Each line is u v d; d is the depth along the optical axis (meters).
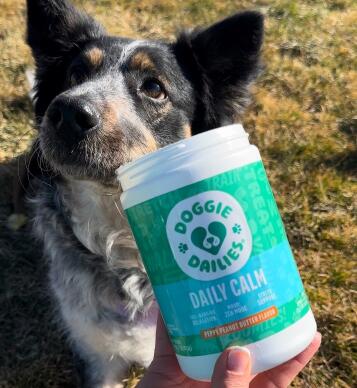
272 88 0.79
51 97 0.50
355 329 0.51
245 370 0.22
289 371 0.29
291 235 0.60
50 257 0.49
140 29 0.93
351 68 0.82
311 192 0.63
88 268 0.45
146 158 0.22
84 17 0.51
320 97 0.77
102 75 0.43
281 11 0.94
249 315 0.22
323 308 0.53
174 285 0.23
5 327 0.56
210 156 0.22
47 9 0.49
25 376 0.52
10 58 0.83
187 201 0.22
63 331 0.54
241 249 0.22
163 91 0.44
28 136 0.72
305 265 0.57
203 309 0.23
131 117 0.41
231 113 0.49
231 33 0.45
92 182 0.40
